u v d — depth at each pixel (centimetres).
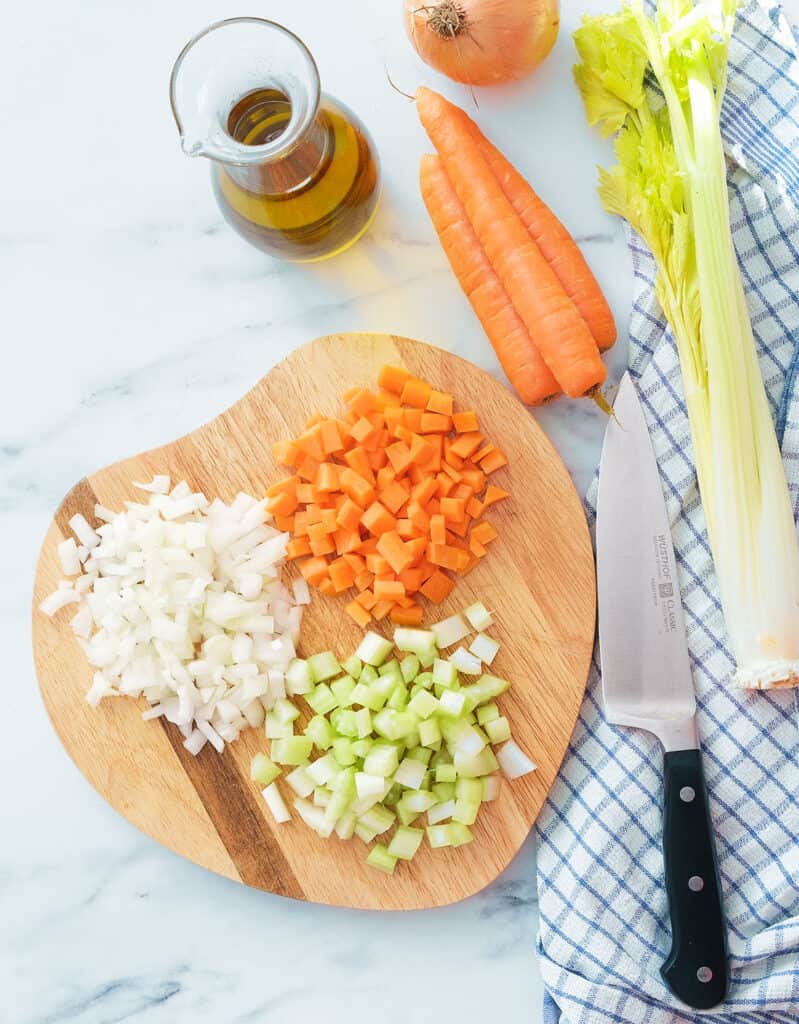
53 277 79
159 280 78
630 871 74
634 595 74
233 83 69
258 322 78
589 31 74
